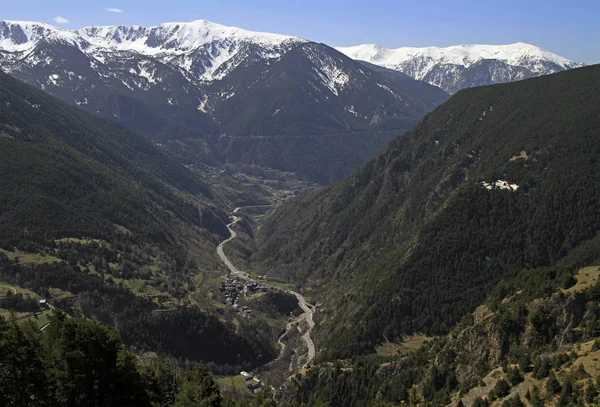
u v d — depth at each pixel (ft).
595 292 397.19
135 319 598.75
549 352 383.45
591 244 605.73
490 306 461.37
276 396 530.27
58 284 605.73
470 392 390.63
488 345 425.28
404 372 472.85
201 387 322.34
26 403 254.06
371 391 479.82
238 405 384.27
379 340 593.42
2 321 271.90
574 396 310.45
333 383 508.94
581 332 386.52
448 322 589.73
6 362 248.32
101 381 274.77
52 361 264.93
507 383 365.61
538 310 409.28
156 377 347.36
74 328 270.05
